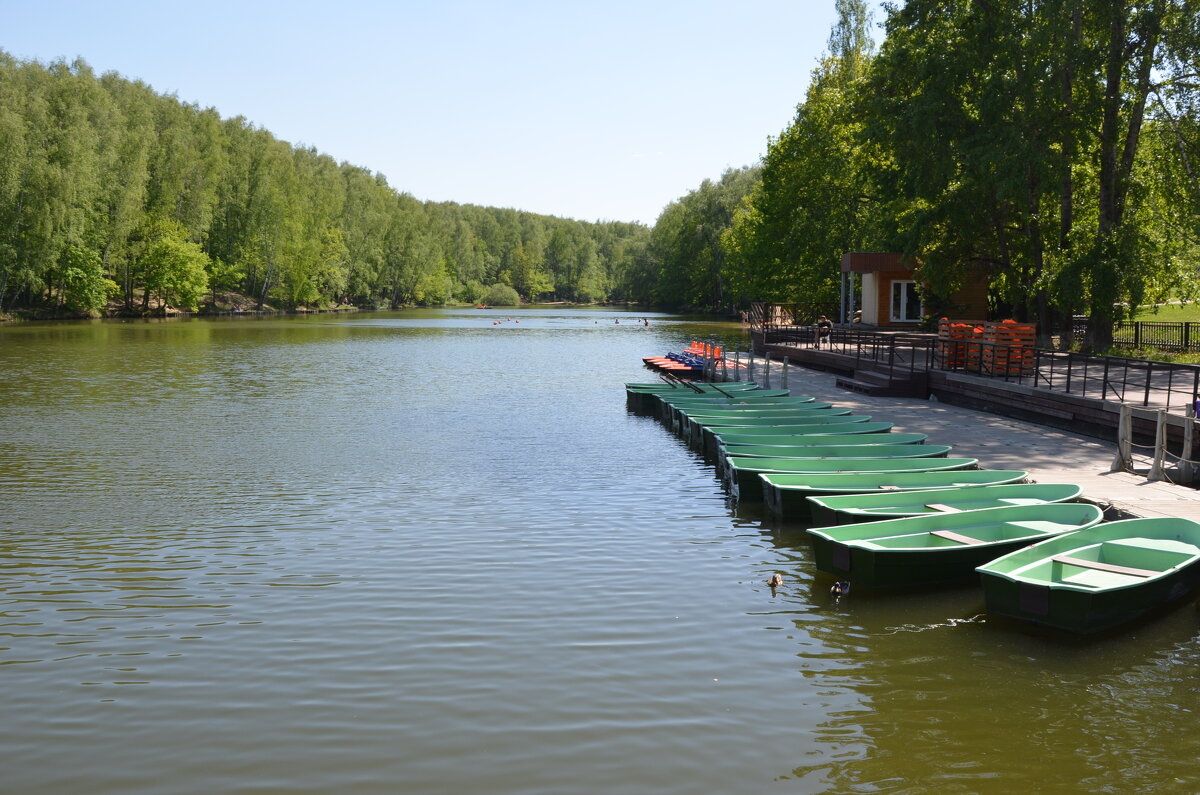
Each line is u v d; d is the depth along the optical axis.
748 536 12.97
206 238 94.00
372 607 10.01
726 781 6.58
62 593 10.54
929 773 6.69
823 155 52.94
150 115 86.94
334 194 118.62
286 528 13.34
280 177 102.69
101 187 75.94
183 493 15.66
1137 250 30.00
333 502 15.00
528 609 9.95
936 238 35.88
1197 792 6.46
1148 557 10.15
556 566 11.48
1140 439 16.66
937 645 9.06
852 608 10.07
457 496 15.45
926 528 11.48
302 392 30.88
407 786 6.51
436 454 19.44
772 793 6.43
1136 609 9.45
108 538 12.83
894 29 36.75
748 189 104.94
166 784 6.55
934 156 32.88
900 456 15.96
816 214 54.06
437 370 39.59
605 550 12.22
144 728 7.34
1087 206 35.91
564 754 6.93
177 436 21.66
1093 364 27.27
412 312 124.62
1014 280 34.66
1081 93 32.31
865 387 26.48
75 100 72.19
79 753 6.97
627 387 27.39
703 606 10.09
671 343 59.41
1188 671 8.48
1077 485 13.14
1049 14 29.77
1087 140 31.39
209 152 93.62
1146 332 34.69
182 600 10.27
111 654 8.78
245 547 12.36
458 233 164.38
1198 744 7.13
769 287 62.31
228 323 82.50
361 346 54.97
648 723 7.40
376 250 123.88
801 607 10.09
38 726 7.38
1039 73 30.47
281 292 106.12
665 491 15.90
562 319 103.69
